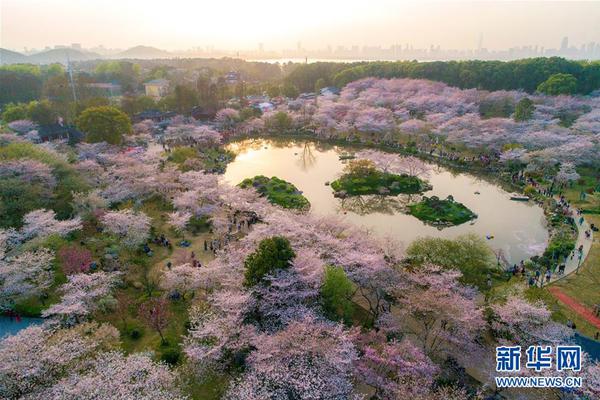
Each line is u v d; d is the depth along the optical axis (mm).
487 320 37438
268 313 34406
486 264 47000
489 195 77688
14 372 27312
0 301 38625
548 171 80812
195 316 36219
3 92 148750
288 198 70750
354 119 116750
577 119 106625
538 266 51156
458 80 158250
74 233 53938
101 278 40000
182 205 59625
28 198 55312
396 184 78688
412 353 31141
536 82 145125
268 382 27344
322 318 34156
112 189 63406
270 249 38188
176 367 33062
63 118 119062
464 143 98000
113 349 32469
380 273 40156
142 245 53031
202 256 51625
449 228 63969
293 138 119688
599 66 144125
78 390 25609
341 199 75062
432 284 38531
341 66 191625
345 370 28281
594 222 62938
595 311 42188
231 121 122938
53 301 41688
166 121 120938
